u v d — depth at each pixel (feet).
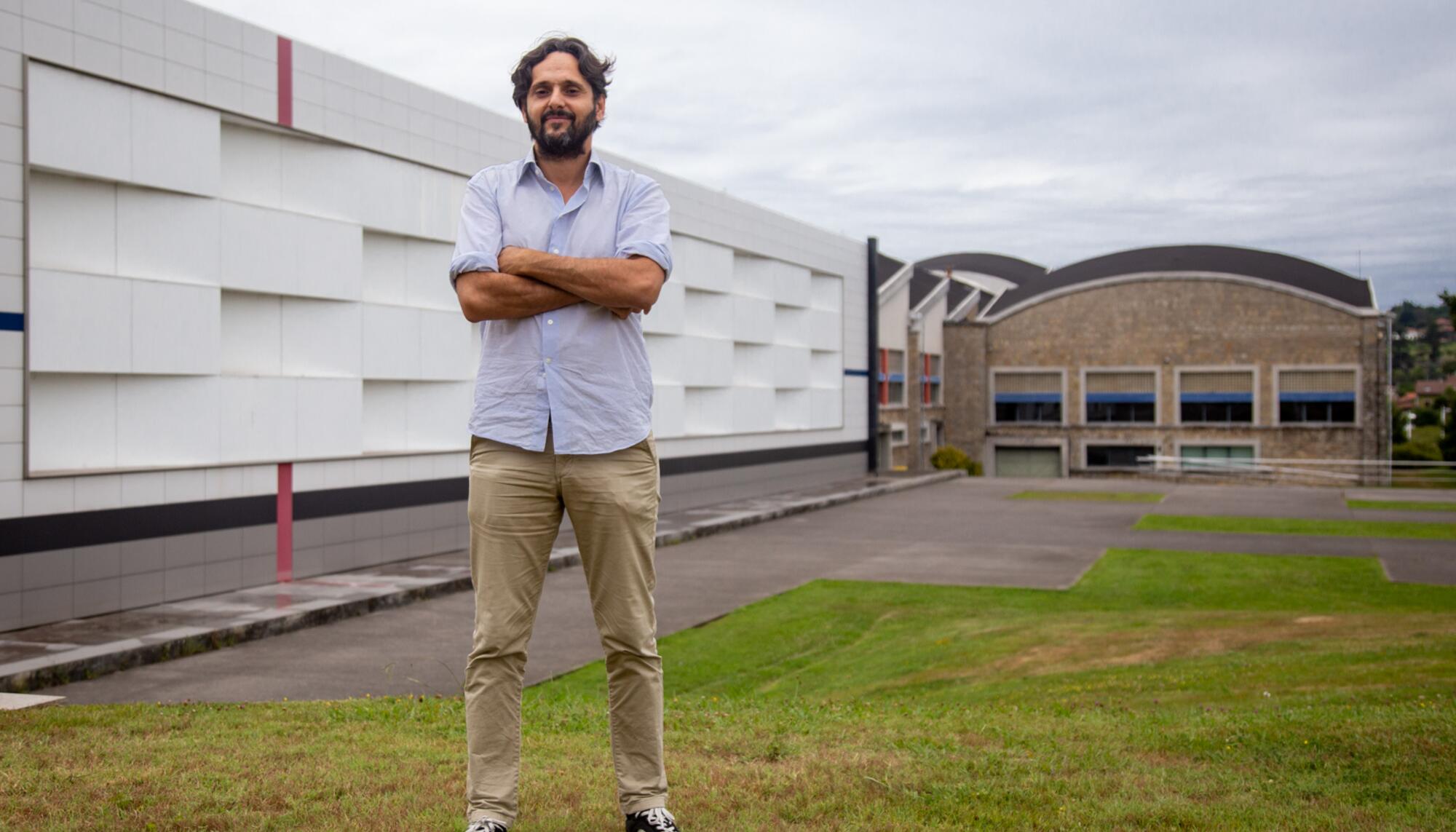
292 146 47.44
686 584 54.08
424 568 50.90
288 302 47.70
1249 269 169.78
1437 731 18.10
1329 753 17.20
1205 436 163.22
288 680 31.14
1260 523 84.07
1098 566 61.21
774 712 22.86
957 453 151.84
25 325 35.50
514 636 10.51
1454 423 178.19
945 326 174.29
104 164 38.22
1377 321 154.81
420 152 53.52
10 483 35.17
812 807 12.76
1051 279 181.47
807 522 82.79
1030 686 32.17
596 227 10.62
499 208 10.71
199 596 42.27
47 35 36.11
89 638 34.09
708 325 88.48
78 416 39.06
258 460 44.86
